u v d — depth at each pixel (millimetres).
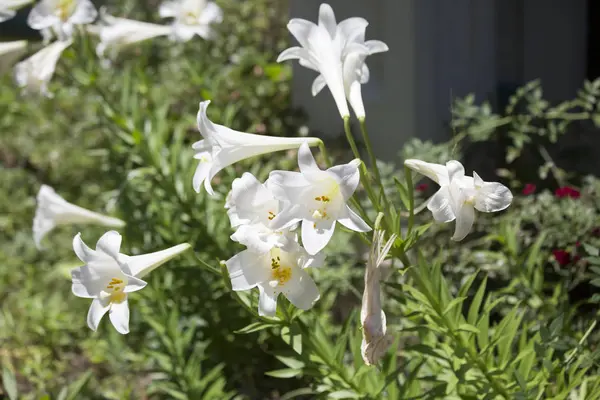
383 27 2709
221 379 1999
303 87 3064
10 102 3135
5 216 3178
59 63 2289
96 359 2379
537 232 2184
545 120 2600
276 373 1690
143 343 2367
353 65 1528
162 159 2211
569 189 2150
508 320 1610
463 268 2064
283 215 1389
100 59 2301
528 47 2822
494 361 1638
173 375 2018
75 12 2047
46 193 1919
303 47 1547
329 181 1400
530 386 1595
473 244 2176
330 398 1701
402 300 1610
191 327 2057
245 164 2617
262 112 3086
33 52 2469
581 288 2090
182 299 2242
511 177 2416
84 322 2521
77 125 3105
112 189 2693
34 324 2459
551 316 1838
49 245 2893
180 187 2199
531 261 1912
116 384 2320
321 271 2260
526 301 1927
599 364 1590
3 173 3342
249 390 2193
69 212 1923
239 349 2223
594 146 2635
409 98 2643
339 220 1384
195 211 2189
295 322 1603
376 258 1345
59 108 3311
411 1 2592
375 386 1669
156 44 3434
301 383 2199
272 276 1438
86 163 3168
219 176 2395
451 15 2650
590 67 2939
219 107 2945
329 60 1514
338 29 1528
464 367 1579
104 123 2275
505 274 2029
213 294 2186
